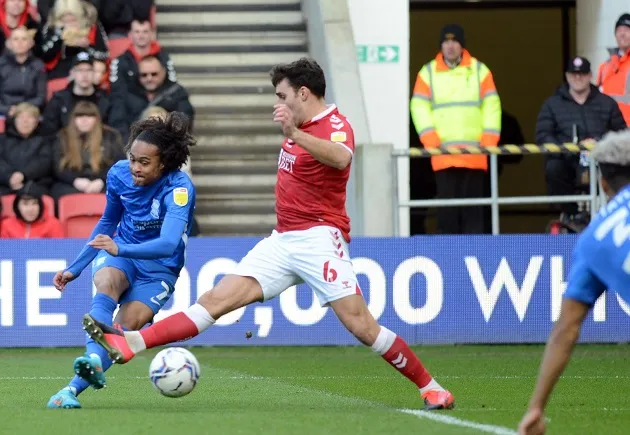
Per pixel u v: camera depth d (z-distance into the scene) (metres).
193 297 34.12
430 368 29.94
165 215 20.53
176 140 20.47
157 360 19.62
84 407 21.05
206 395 23.61
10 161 37.38
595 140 36.19
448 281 34.91
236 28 47.00
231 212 42.72
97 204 37.47
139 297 20.72
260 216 42.56
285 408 21.03
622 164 14.80
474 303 34.94
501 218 59.72
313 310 35.00
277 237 20.38
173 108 39.25
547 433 17.53
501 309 35.03
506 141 54.47
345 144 19.70
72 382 21.00
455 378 27.41
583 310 14.77
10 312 34.53
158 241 19.97
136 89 39.06
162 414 19.69
